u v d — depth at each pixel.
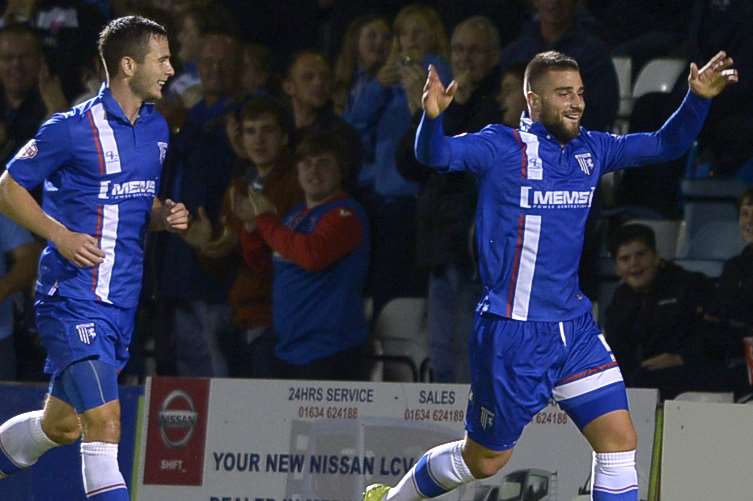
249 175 25.91
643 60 27.95
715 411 20.41
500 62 24.97
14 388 23.23
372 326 25.47
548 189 16.67
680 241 26.58
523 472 21.14
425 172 24.67
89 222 17.16
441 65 26.09
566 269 16.89
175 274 26.05
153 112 17.64
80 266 16.83
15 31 28.52
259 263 25.50
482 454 17.38
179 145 26.67
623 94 27.88
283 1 30.06
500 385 16.89
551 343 16.77
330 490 21.88
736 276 23.30
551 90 16.66
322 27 30.14
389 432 21.73
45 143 16.84
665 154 17.23
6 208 16.88
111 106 17.12
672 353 23.42
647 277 23.53
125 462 22.64
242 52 27.66
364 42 27.22
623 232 23.66
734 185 26.81
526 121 17.05
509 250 16.78
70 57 29.36
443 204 24.52
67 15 30.25
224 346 25.88
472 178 24.50
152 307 26.38
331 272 24.55
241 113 25.97
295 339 24.73
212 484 22.30
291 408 22.19
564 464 21.00
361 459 21.80
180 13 28.98
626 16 28.70
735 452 20.23
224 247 25.66
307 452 22.03
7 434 18.34
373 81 26.92
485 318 17.03
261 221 25.00
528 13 27.44
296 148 25.77
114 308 17.38
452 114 24.91
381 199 25.73
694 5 28.14
